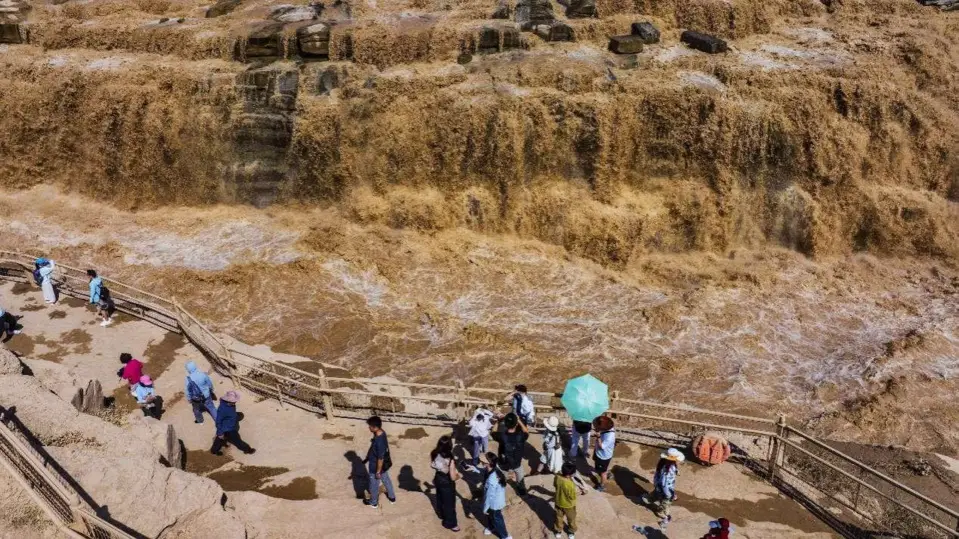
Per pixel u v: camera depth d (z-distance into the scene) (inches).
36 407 534.6
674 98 959.0
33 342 788.6
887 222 959.6
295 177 1047.6
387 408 695.7
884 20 1182.3
